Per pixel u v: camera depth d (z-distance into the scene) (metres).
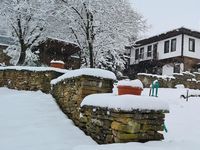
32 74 10.57
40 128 5.82
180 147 4.20
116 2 17.98
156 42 31.86
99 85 6.22
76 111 6.26
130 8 20.14
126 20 19.06
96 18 17.78
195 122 8.02
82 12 18.08
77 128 5.95
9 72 11.55
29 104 7.63
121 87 5.03
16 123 6.15
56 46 21.80
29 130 5.71
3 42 23.34
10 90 10.84
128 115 4.40
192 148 4.19
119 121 4.45
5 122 6.20
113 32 18.34
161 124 4.66
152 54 31.95
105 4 17.47
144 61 32.78
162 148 3.99
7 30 19.03
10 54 19.89
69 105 6.80
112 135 4.62
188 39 28.67
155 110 4.55
